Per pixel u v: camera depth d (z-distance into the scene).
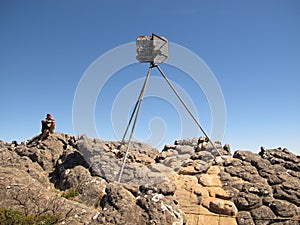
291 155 16.56
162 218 11.33
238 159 16.50
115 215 11.44
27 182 13.19
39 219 10.78
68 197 13.96
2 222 10.18
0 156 18.27
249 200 12.76
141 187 13.45
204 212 12.42
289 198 12.65
